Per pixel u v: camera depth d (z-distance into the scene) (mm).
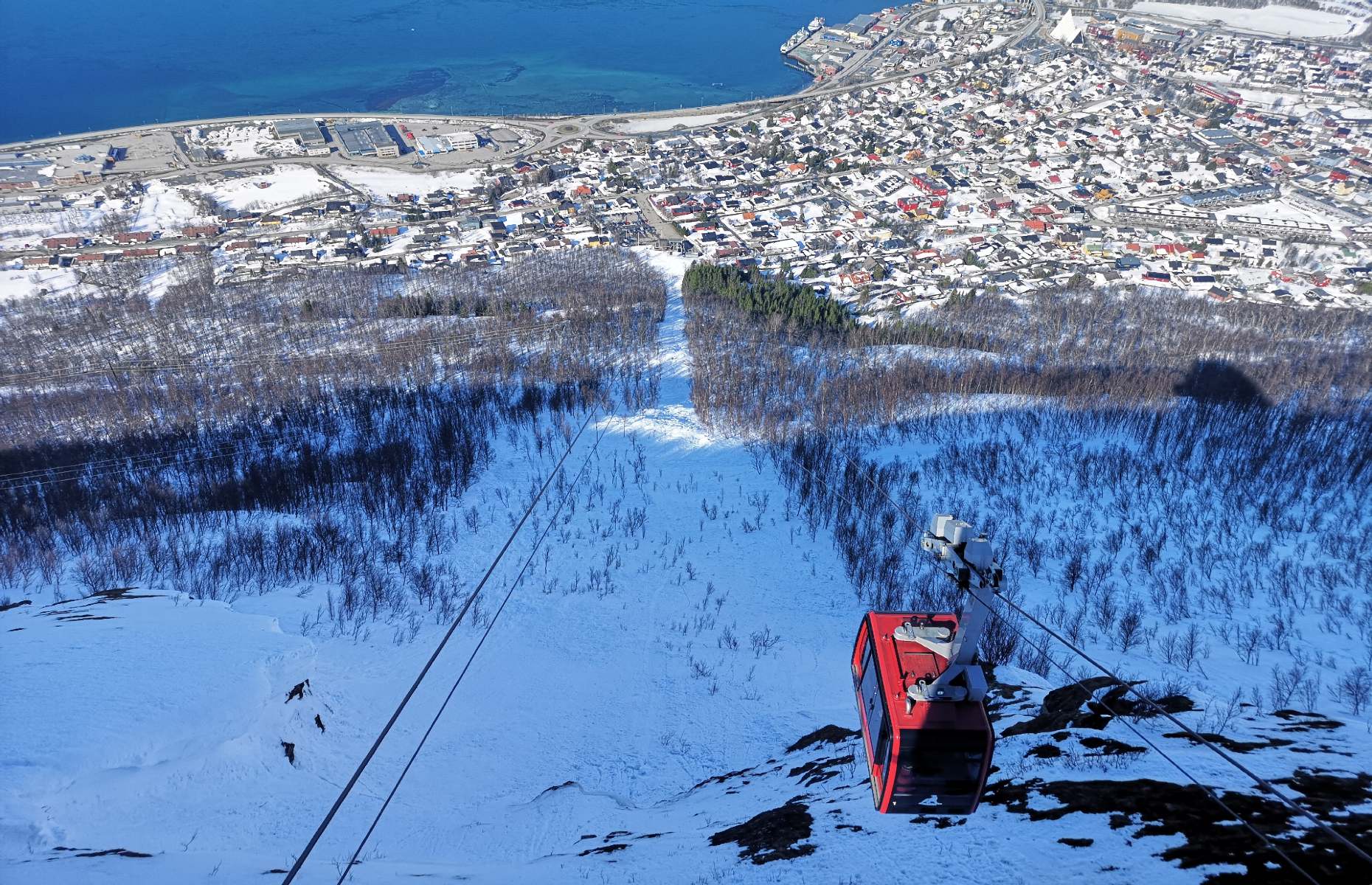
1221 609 82688
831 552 98562
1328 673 66250
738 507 110562
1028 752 44812
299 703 61312
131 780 49969
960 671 23469
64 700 55438
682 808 50594
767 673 70938
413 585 91688
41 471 127562
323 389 154625
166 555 97438
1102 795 38375
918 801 24516
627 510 110375
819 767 50688
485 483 120375
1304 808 35125
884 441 127500
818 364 158875
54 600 87312
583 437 135375
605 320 189875
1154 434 121125
